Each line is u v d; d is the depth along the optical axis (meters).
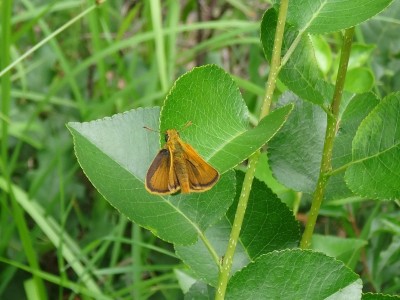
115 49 0.35
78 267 0.31
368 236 0.28
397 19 0.30
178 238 0.15
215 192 0.15
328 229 0.35
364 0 0.15
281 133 0.18
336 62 0.28
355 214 0.32
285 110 0.13
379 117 0.15
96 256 0.31
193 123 0.14
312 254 0.14
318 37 0.26
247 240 0.17
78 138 0.15
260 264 0.14
